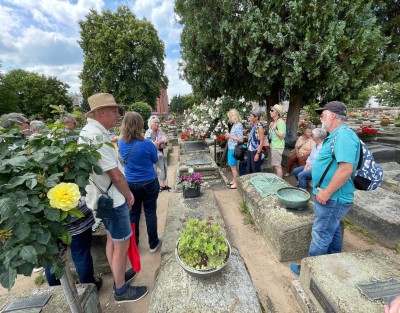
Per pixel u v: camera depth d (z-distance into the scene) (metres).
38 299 1.65
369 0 4.60
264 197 3.28
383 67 4.59
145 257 2.85
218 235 1.94
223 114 6.68
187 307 1.60
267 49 5.05
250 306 1.59
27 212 1.04
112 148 1.81
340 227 2.48
